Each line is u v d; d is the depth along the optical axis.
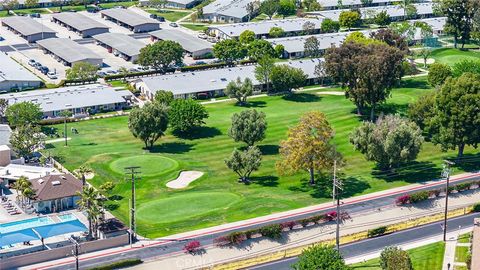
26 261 190.62
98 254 196.38
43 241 199.75
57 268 188.75
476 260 185.88
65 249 194.62
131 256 195.12
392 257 177.00
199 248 198.25
